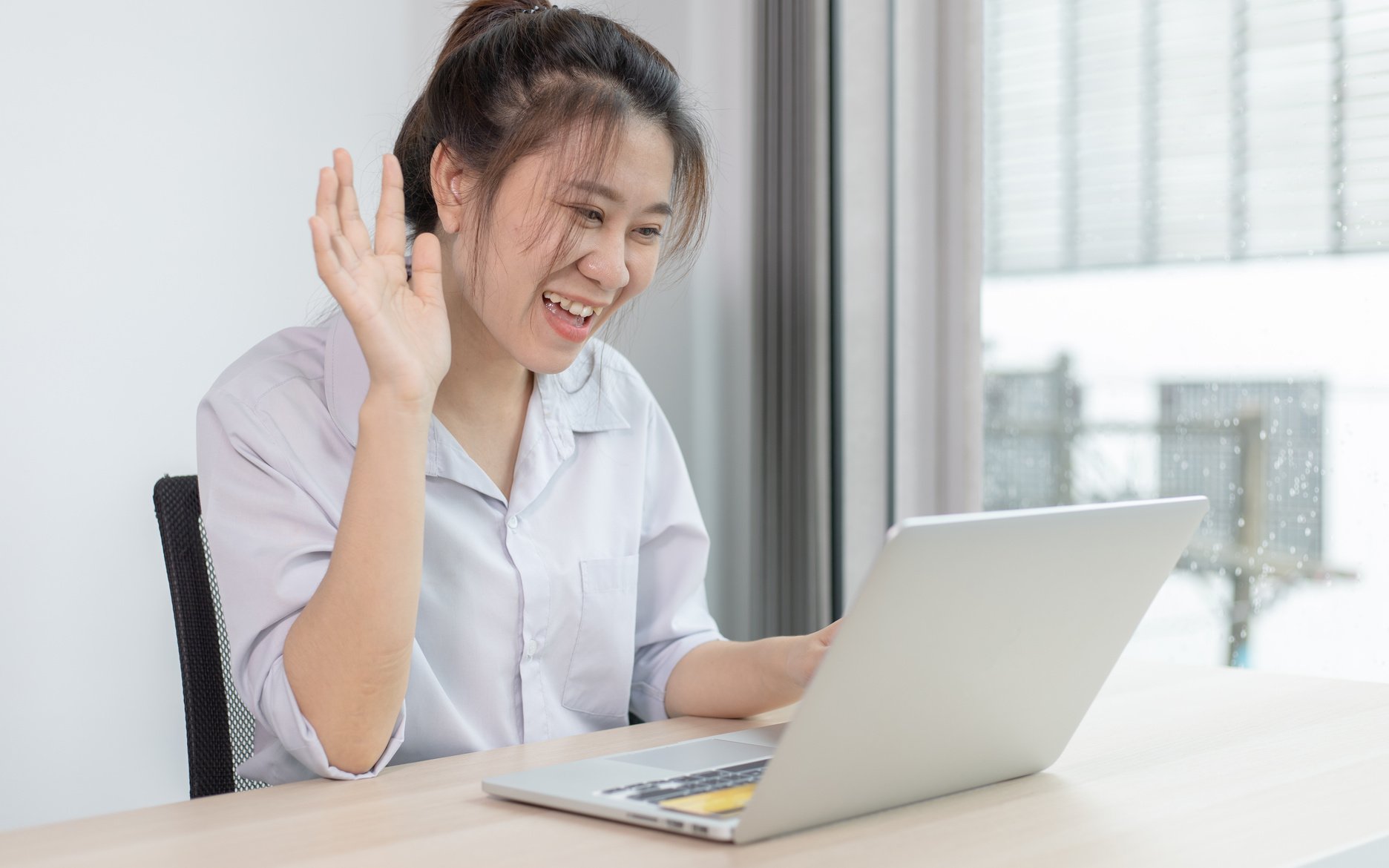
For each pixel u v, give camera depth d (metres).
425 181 1.14
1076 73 2.35
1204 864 0.62
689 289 2.80
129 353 1.98
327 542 1.01
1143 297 2.27
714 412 2.86
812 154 2.52
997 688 0.73
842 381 2.57
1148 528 0.77
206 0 2.06
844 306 2.58
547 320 1.05
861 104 2.58
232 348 2.10
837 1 2.58
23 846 0.66
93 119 1.94
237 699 1.11
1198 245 2.20
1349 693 1.09
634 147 1.01
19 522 1.88
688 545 1.35
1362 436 2.01
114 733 1.97
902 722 0.68
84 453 1.94
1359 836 0.67
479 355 1.17
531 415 1.23
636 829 0.67
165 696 2.03
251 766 1.08
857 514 2.58
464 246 1.06
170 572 1.09
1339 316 2.03
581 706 1.24
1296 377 2.08
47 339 1.90
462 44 1.12
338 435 1.10
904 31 2.52
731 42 2.85
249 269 2.12
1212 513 2.18
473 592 1.16
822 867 0.61
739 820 0.64
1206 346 2.19
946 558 0.63
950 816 0.71
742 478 2.87
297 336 1.21
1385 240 1.98
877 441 2.58
